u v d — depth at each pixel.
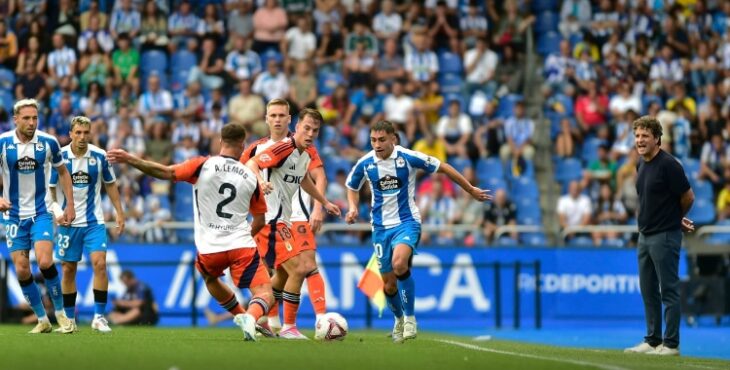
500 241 75.50
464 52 89.88
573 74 89.38
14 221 41.56
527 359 33.66
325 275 69.00
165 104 79.94
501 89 89.19
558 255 72.94
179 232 73.50
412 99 84.19
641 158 42.19
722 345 54.12
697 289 73.31
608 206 79.75
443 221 76.12
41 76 79.25
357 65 86.31
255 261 35.69
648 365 34.34
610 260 73.81
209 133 78.06
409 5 91.69
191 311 66.06
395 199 41.34
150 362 28.67
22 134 40.75
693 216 82.81
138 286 61.91
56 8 83.50
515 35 92.69
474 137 82.62
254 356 30.80
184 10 86.12
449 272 71.06
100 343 35.72
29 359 29.25
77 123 44.53
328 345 36.56
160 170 34.44
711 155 85.31
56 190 45.69
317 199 40.47
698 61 93.31
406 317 41.84
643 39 92.94
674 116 86.81
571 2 93.56
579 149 86.00
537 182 84.06
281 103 40.25
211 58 84.25
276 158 38.69
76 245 45.25
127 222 71.06
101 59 81.50
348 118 82.50
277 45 87.44
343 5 89.88
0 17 82.25
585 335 61.94
